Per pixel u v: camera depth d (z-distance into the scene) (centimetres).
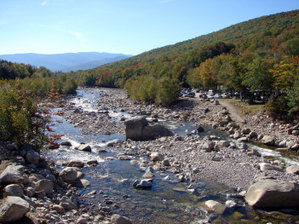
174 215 1274
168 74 11975
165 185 1659
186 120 4809
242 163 2102
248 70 5347
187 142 2850
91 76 18038
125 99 8912
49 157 2125
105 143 2767
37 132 1764
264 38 13250
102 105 6919
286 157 2477
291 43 9119
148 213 1281
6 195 1025
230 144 2816
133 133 3041
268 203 1369
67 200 1255
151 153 2377
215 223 1215
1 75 9906
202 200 1464
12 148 1652
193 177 1805
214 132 3756
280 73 4472
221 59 8912
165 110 5797
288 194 1359
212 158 2220
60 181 1508
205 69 8319
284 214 1316
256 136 3397
